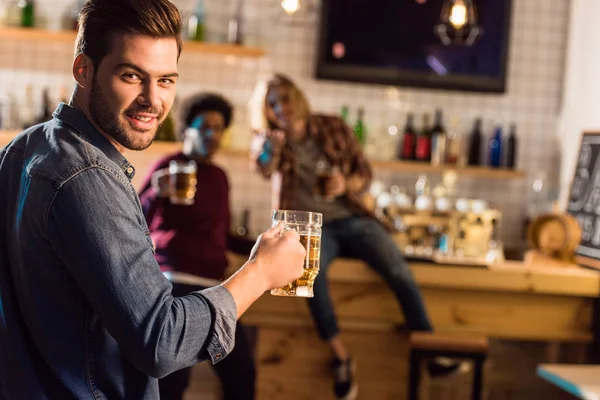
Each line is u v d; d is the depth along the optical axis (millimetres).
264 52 4984
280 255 1551
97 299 1382
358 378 4070
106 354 1496
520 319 4113
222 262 3580
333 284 4027
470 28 4332
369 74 5250
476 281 3996
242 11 5160
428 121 5215
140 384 1539
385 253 3910
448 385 4344
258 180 5211
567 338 4129
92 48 1458
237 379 3568
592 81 4965
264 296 3984
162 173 3590
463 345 3594
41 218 1410
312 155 4207
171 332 1385
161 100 1501
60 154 1439
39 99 5062
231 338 1478
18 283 1488
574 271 4059
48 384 1491
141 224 1527
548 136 5480
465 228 4496
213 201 3570
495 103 5438
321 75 5219
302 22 4570
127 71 1444
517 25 5430
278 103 4145
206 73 5195
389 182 5328
